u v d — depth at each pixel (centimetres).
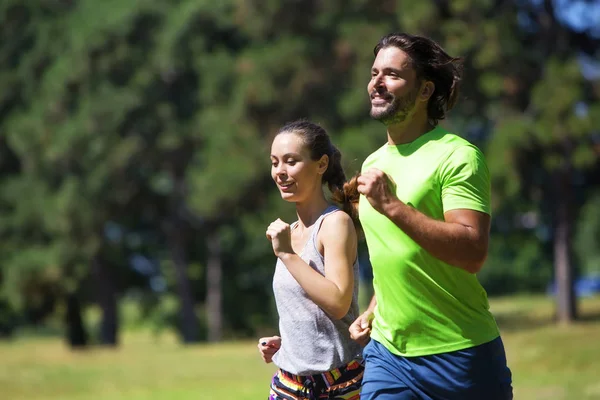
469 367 892
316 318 973
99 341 10481
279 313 1000
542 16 6394
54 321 12719
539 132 5678
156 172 8669
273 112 7250
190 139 8294
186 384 4047
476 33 5947
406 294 898
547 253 8444
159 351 6519
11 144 8850
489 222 870
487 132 7156
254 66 7038
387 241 896
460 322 894
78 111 8250
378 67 903
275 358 1006
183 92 8562
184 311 9150
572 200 6688
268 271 10075
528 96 6238
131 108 8069
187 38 8144
